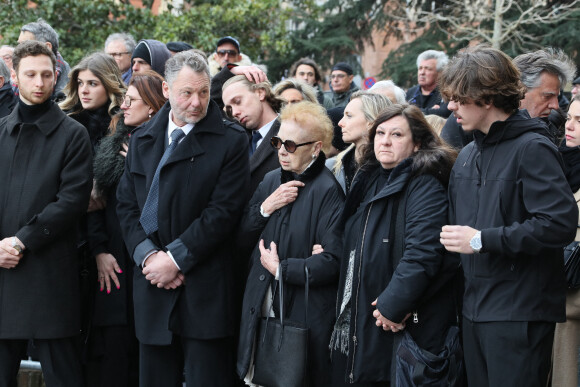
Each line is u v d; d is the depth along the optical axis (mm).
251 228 3650
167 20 13047
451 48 14031
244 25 13781
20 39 5664
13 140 3732
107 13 12742
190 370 3582
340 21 15445
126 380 4074
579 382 4324
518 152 2812
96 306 4016
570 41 12516
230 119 4352
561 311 2834
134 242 3613
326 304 3475
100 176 4004
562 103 5281
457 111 2998
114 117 4168
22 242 3600
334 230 3469
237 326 3824
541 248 2689
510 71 2871
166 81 3600
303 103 3666
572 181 3639
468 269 2928
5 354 3734
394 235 3197
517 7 13320
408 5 14500
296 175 3652
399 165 3236
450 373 3039
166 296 3568
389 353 3166
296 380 3328
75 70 4371
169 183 3562
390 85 4805
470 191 2957
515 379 2762
